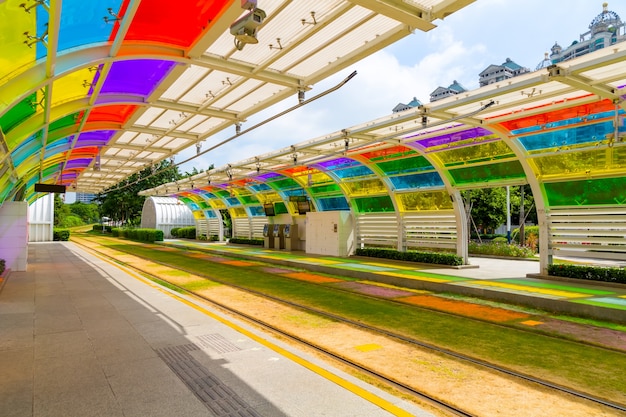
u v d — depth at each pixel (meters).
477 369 5.54
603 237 12.25
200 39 6.88
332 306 9.76
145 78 9.10
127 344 6.18
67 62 6.68
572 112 11.21
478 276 13.70
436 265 16.77
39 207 37.91
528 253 22.12
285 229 26.69
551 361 5.92
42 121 9.29
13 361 5.41
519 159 13.28
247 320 8.21
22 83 6.43
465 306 9.91
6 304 9.20
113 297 10.10
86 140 14.74
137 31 6.78
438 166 15.95
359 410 4.07
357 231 22.09
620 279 11.45
